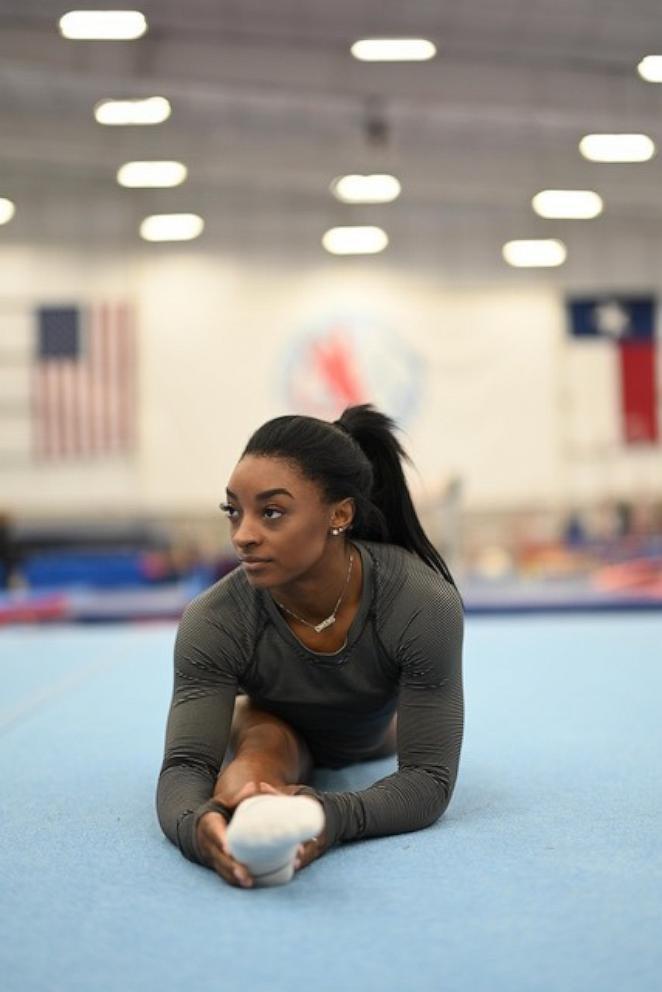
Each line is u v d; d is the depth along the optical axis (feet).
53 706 10.33
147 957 4.16
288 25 27.78
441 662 5.94
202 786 5.65
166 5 26.58
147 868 5.29
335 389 45.16
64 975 4.00
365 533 6.44
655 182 40.91
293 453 5.58
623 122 30.99
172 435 44.55
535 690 10.85
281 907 4.68
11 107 37.06
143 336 44.83
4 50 27.71
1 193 44.60
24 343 44.39
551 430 45.32
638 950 4.11
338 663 6.08
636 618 19.75
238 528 5.59
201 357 44.96
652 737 8.35
